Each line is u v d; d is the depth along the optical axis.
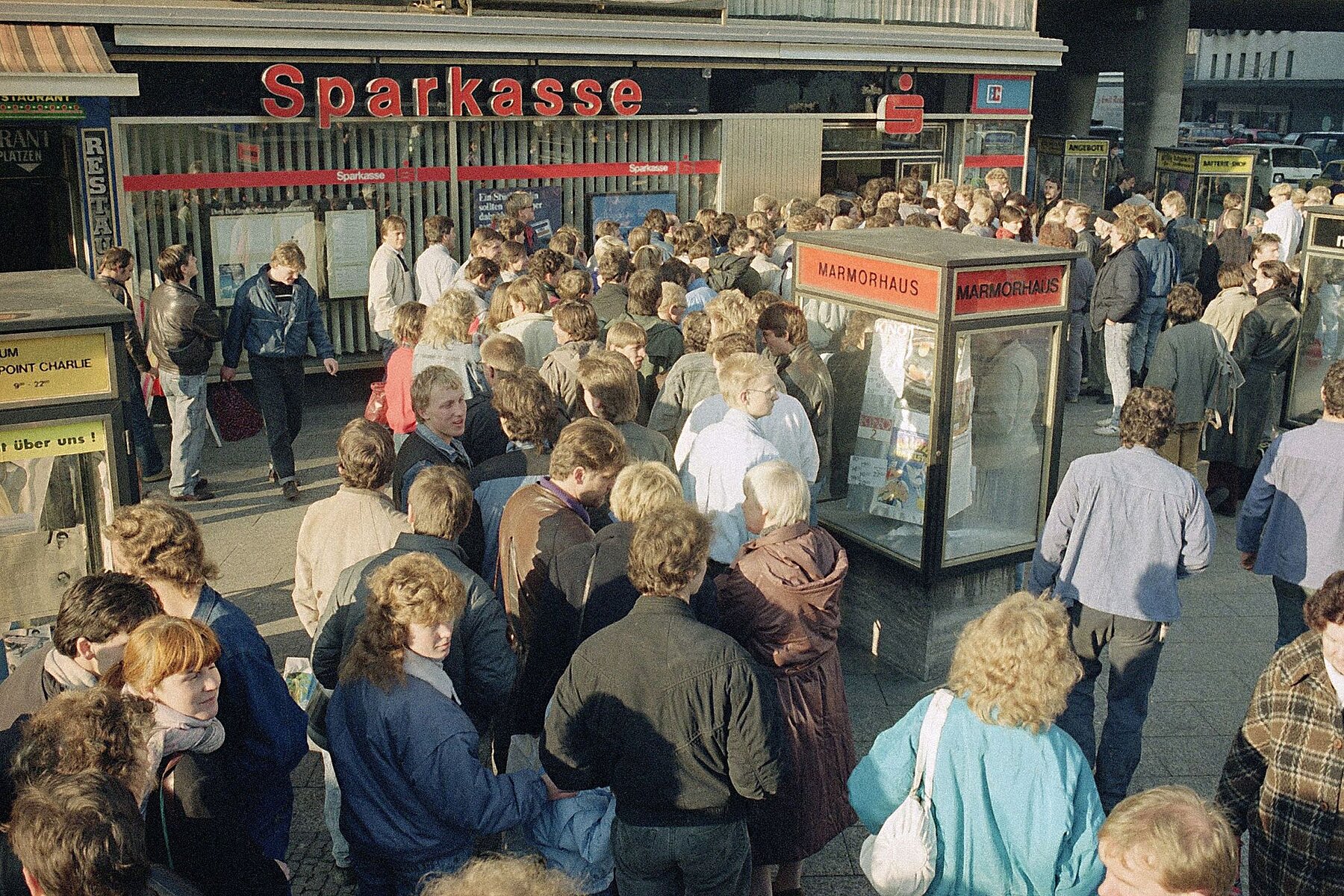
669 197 14.11
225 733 3.81
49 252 11.21
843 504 6.90
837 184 15.62
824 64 14.69
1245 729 3.75
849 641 7.04
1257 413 8.89
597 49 12.83
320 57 11.48
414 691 3.68
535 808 3.88
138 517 3.84
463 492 4.36
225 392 9.40
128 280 9.62
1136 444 5.20
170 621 3.38
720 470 5.38
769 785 3.66
